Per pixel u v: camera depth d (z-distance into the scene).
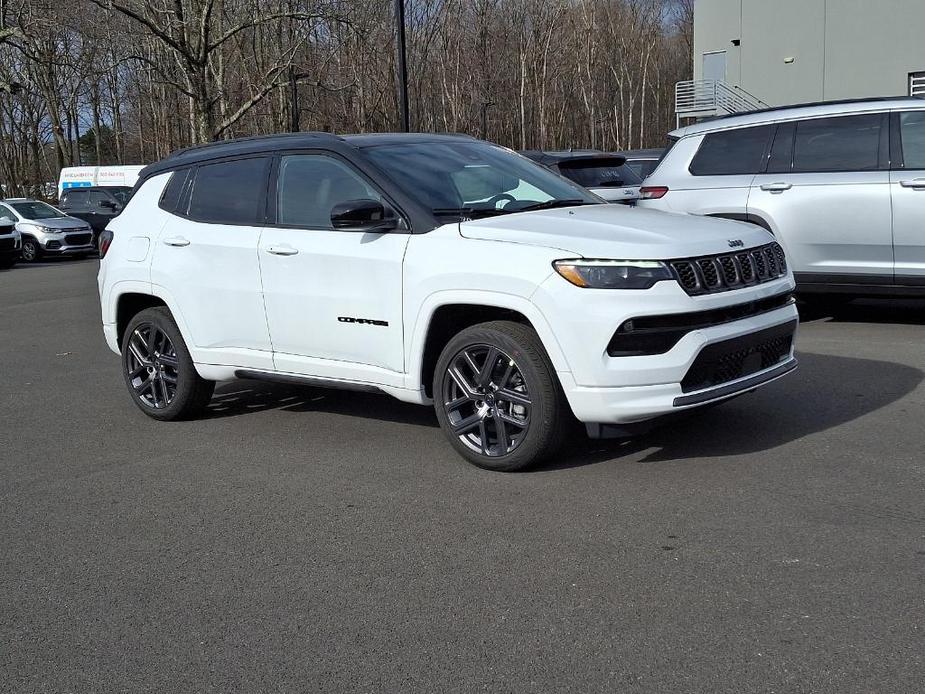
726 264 4.89
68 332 11.58
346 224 5.29
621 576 3.88
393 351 5.45
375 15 33.28
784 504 4.54
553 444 5.02
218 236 6.23
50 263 25.03
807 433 5.64
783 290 5.21
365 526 4.58
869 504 4.50
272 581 4.03
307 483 5.27
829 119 8.87
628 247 4.68
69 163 62.97
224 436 6.33
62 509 5.05
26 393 8.00
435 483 5.12
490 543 4.29
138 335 6.83
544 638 3.42
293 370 5.98
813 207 8.77
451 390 5.30
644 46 70.06
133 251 6.77
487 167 5.99
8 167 58.62
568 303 4.70
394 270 5.35
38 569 4.28
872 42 34.56
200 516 4.85
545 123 60.72
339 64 36.84
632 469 5.14
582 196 6.09
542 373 4.90
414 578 3.98
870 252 8.60
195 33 30.81
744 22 37.22
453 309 5.26
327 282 5.66
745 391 4.98
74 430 6.69
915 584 3.67
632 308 4.60
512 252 4.91
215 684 3.25
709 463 5.17
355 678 3.23
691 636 3.37
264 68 34.81
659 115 72.69
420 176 5.63
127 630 3.67
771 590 3.68
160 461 5.84
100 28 33.88
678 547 4.12
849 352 7.89
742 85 37.59
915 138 8.45
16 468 5.82
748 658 3.20
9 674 3.39
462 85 55.00
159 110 55.16
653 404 4.66
